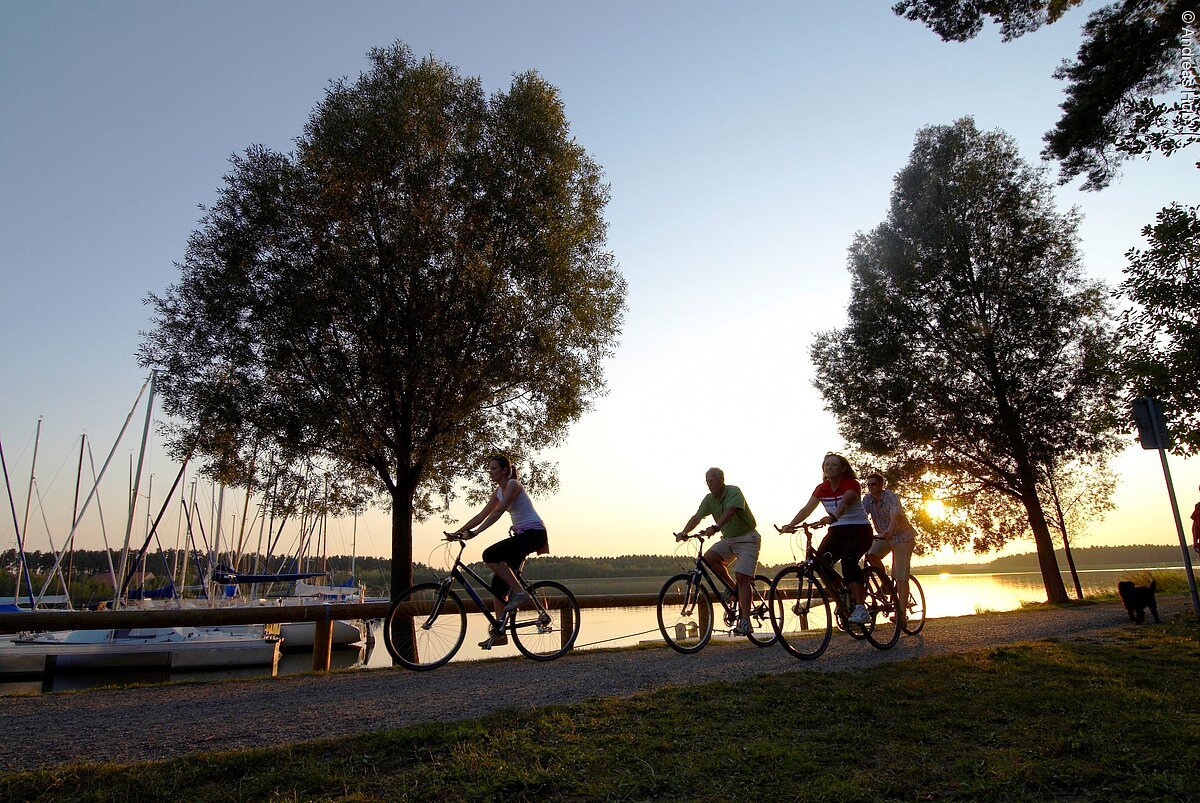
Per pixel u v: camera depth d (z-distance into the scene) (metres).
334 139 14.41
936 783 3.99
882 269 22.25
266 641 25.17
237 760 4.40
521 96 15.94
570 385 15.87
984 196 21.20
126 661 23.75
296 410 13.73
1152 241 11.03
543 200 15.41
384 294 14.38
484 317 14.58
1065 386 19.81
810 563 8.05
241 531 36.91
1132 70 12.88
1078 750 4.37
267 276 14.16
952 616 14.29
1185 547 9.99
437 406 14.79
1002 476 21.02
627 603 14.33
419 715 5.54
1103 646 8.19
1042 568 19.94
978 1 13.48
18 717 5.90
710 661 7.79
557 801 3.87
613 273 17.05
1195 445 10.19
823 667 7.12
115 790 4.03
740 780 4.06
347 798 3.86
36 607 31.84
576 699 5.91
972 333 20.67
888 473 21.30
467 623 8.46
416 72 15.53
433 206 15.09
